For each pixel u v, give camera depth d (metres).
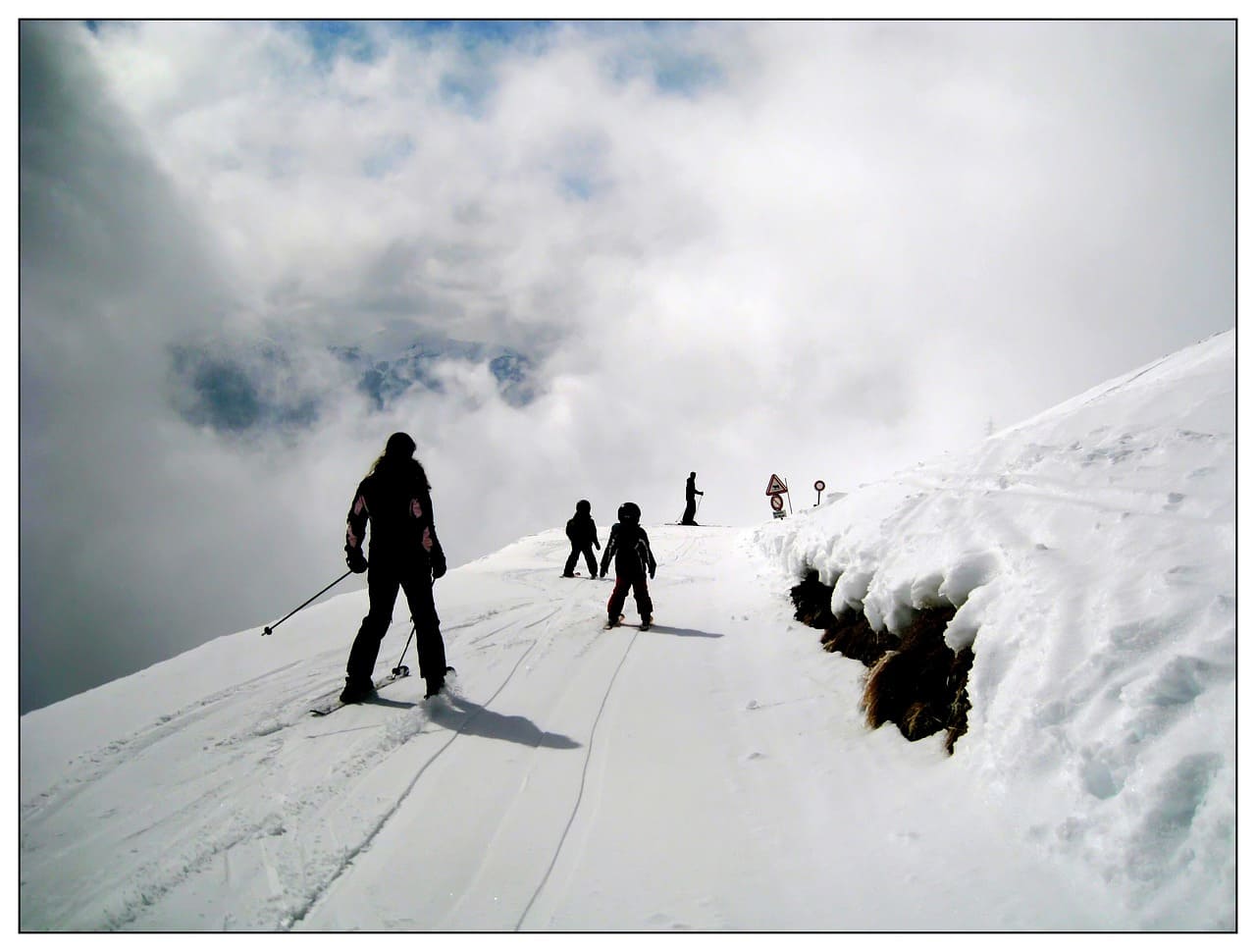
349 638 8.02
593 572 14.62
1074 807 3.06
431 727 5.45
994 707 3.81
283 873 3.54
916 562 5.64
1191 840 2.63
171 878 3.50
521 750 5.02
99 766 4.73
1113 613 3.56
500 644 8.09
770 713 5.56
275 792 4.38
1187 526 3.90
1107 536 4.22
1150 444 5.12
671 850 3.67
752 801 4.14
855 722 5.11
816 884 3.24
